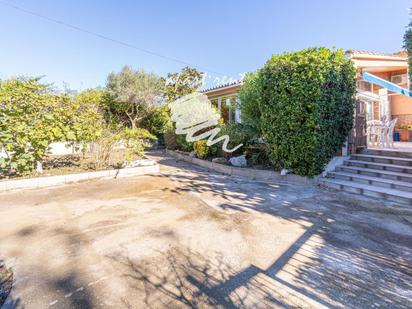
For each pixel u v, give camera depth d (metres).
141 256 2.89
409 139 12.16
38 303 2.11
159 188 6.25
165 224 3.88
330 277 2.49
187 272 2.57
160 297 2.19
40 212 4.40
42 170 7.27
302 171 6.64
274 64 6.72
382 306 2.07
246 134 8.87
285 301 2.14
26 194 5.62
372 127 9.12
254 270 2.61
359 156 7.21
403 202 4.96
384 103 11.70
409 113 12.49
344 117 6.95
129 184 6.64
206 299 2.16
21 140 6.17
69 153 11.70
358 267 2.67
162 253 2.97
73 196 5.48
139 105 17.39
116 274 2.53
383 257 2.88
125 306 2.07
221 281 2.42
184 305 2.09
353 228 3.73
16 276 2.49
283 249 3.08
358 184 5.99
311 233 3.55
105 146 8.13
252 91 8.45
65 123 7.15
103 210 4.54
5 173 6.97
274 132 6.93
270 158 7.46
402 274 2.54
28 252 2.98
